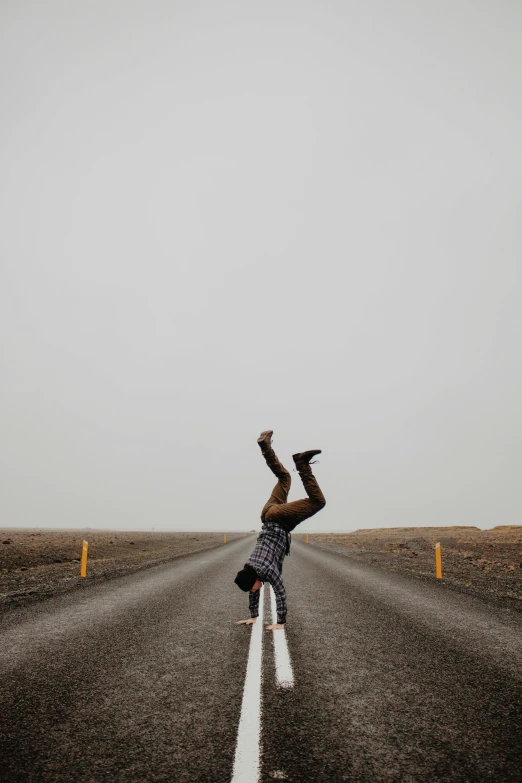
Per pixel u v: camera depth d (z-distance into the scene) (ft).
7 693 11.55
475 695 11.43
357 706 10.73
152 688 11.90
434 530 282.77
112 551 74.84
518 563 51.24
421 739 9.09
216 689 11.84
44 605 23.75
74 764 8.13
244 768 7.98
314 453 17.29
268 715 10.21
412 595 27.25
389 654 14.97
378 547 92.02
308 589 29.86
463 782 7.58
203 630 18.31
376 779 7.64
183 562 51.96
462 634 17.60
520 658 14.49
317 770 7.91
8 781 7.53
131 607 23.24
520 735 9.29
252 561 17.40
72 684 12.21
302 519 17.62
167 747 8.76
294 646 15.93
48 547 70.08
